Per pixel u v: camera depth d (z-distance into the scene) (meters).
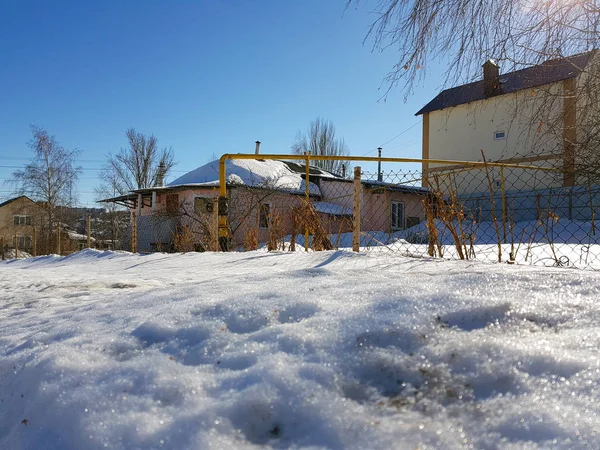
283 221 6.84
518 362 1.04
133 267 5.45
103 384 1.20
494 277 1.77
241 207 12.46
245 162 20.69
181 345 1.40
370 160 5.10
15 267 8.05
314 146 31.47
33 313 2.53
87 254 8.06
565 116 3.98
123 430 0.99
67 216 30.39
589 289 1.54
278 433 0.91
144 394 1.12
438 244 4.21
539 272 2.01
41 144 27.97
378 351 1.15
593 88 3.72
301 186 18.47
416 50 3.82
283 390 1.01
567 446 0.77
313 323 1.37
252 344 1.29
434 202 4.52
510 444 0.80
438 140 19.30
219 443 0.88
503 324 1.28
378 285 1.78
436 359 1.10
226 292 1.97
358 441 0.85
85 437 1.01
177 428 0.95
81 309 2.26
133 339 1.50
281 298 1.68
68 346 1.51
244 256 5.11
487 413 0.90
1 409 1.37
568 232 8.38
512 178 15.34
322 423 0.91
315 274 2.27
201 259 5.38
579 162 4.15
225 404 0.99
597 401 0.88
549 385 0.96
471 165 4.72
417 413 0.92
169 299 2.01
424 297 1.48
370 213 15.48
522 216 11.99
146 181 32.97
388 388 1.03
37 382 1.32
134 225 8.12
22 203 33.19
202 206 15.03
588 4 3.43
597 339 1.13
